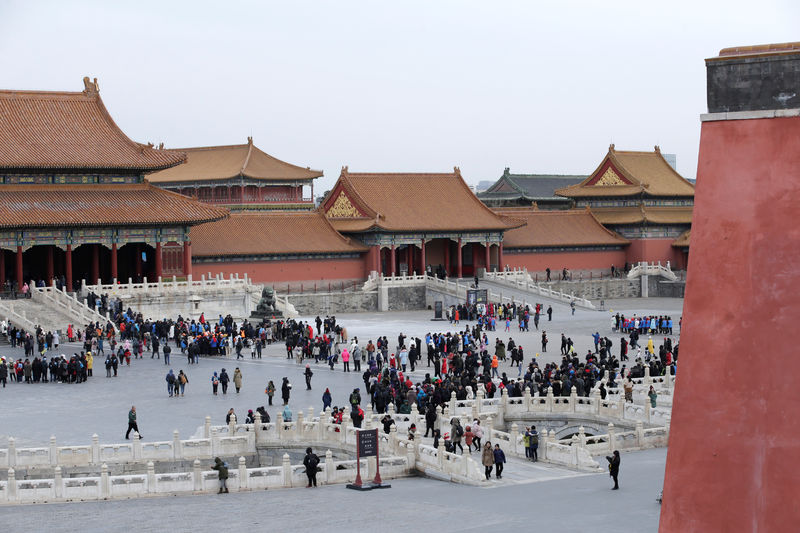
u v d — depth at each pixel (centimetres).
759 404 2514
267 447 6794
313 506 5250
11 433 7050
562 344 10706
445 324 13788
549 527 4441
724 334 2555
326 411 6912
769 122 2523
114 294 12938
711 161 2584
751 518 2512
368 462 6091
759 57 2536
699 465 2570
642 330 13000
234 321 13125
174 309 13412
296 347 10419
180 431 7138
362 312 16000
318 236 16775
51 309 11869
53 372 9175
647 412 7125
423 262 17462
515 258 18738
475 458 6425
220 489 5834
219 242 15738
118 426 7288
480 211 18338
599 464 6259
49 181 13975
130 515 5169
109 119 14950
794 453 2475
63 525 4962
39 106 14675
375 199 17650
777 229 2511
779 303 2503
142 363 10206
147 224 14000
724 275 2559
